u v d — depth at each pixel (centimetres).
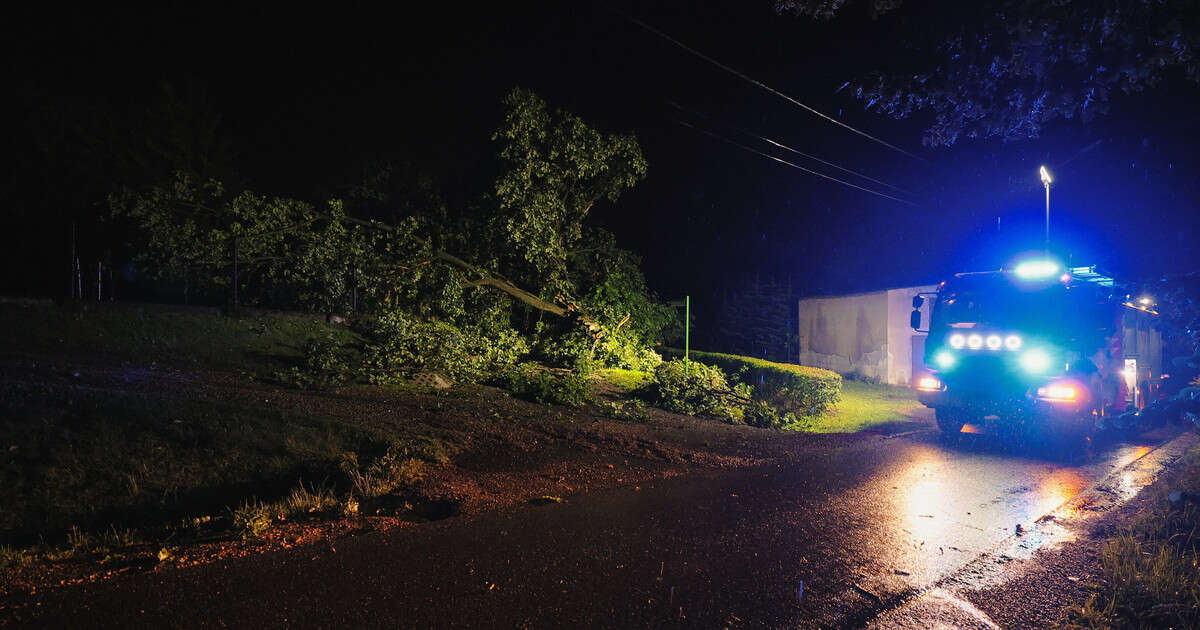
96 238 1472
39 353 1088
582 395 1336
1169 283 1165
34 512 634
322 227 1598
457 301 1658
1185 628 408
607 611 423
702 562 515
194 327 1345
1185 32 442
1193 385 1270
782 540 574
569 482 770
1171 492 702
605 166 1767
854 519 645
